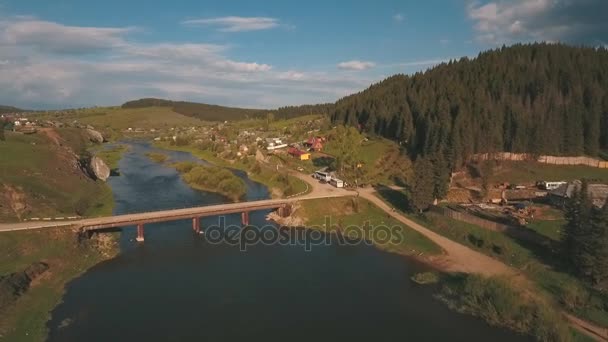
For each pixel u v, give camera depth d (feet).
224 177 455.63
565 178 403.95
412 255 269.85
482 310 194.70
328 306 201.26
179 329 178.29
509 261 243.19
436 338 174.50
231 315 191.01
